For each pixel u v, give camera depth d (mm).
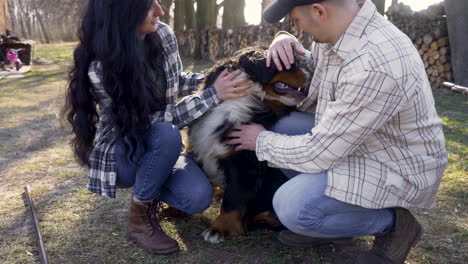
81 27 2135
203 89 2594
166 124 2332
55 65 13562
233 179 2547
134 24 2064
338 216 2041
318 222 2041
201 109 2406
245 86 2412
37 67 12984
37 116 6133
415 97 1883
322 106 2117
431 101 2023
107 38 2043
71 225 2820
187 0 16781
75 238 2645
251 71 2459
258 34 12461
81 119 2258
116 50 2047
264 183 2680
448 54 7574
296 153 2051
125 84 2121
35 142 4879
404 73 1816
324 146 1950
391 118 1905
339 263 2346
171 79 2436
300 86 2447
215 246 2537
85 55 2146
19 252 2502
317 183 2020
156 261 2383
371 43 1853
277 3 1990
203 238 2631
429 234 2617
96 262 2389
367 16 1908
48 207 3107
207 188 2494
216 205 3123
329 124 1935
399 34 1904
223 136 2473
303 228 2068
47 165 4090
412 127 1938
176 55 2469
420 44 8055
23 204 3168
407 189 1977
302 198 2023
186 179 2482
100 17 2041
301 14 1969
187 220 2879
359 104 1839
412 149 1975
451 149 4258
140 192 2422
